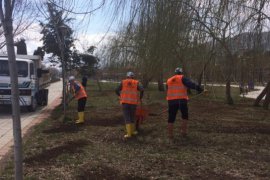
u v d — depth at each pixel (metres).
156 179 7.87
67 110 21.62
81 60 24.64
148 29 8.45
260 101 25.69
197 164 9.00
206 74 11.60
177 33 8.81
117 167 8.74
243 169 8.59
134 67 9.89
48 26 15.03
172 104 12.20
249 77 14.52
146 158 9.57
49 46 21.44
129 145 11.18
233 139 11.98
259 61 11.95
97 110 21.22
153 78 11.27
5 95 20.44
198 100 25.52
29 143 11.62
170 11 8.57
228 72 11.48
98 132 13.50
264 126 14.66
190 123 15.20
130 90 12.48
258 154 10.07
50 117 18.66
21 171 4.48
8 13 4.30
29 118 18.86
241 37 10.52
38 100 24.09
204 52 9.84
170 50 9.20
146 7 8.20
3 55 20.92
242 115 18.56
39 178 7.87
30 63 21.42
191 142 11.53
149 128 13.91
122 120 16.55
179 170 8.51
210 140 11.81
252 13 10.16
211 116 17.92
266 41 10.88
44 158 9.55
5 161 9.46
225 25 9.59
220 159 9.48
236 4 9.63
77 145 11.18
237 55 10.92
